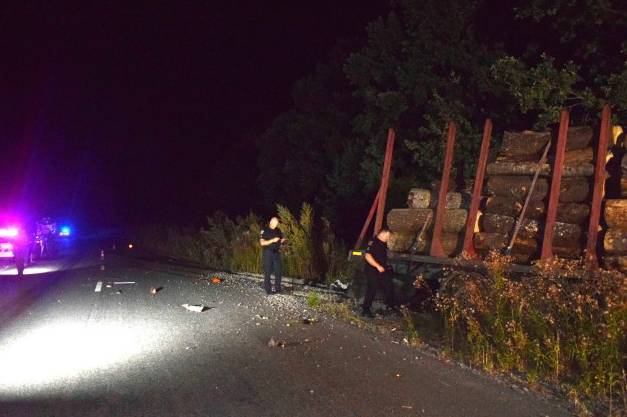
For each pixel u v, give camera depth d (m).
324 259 17.95
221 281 18.03
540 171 10.73
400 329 10.31
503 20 16.19
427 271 11.73
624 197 9.63
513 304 8.77
